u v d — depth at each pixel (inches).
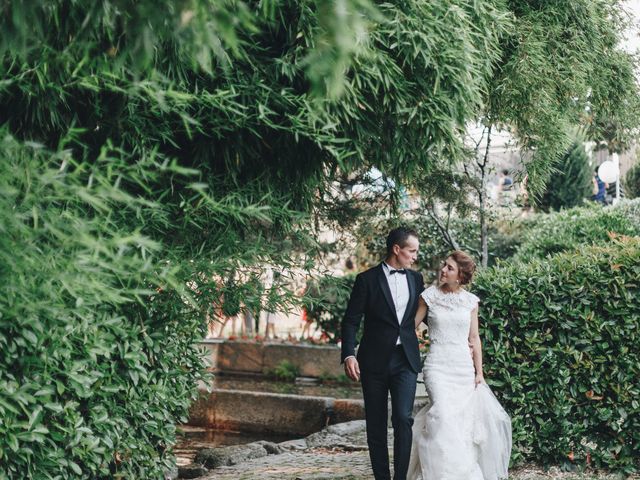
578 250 241.1
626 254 227.3
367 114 182.1
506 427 205.3
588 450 228.1
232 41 77.8
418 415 206.7
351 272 460.4
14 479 149.3
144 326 185.0
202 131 162.9
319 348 453.7
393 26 169.2
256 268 184.1
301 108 165.0
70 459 164.9
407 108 176.2
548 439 228.1
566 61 264.1
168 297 176.4
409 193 341.7
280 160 187.2
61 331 151.8
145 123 167.8
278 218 193.8
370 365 194.7
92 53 134.4
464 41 173.6
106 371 177.5
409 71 178.5
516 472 225.9
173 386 213.0
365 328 198.8
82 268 115.7
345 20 74.1
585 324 226.5
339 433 297.1
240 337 498.9
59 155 118.3
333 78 80.0
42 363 151.3
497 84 257.1
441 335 200.8
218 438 349.7
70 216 122.5
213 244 179.6
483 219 322.7
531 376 227.6
